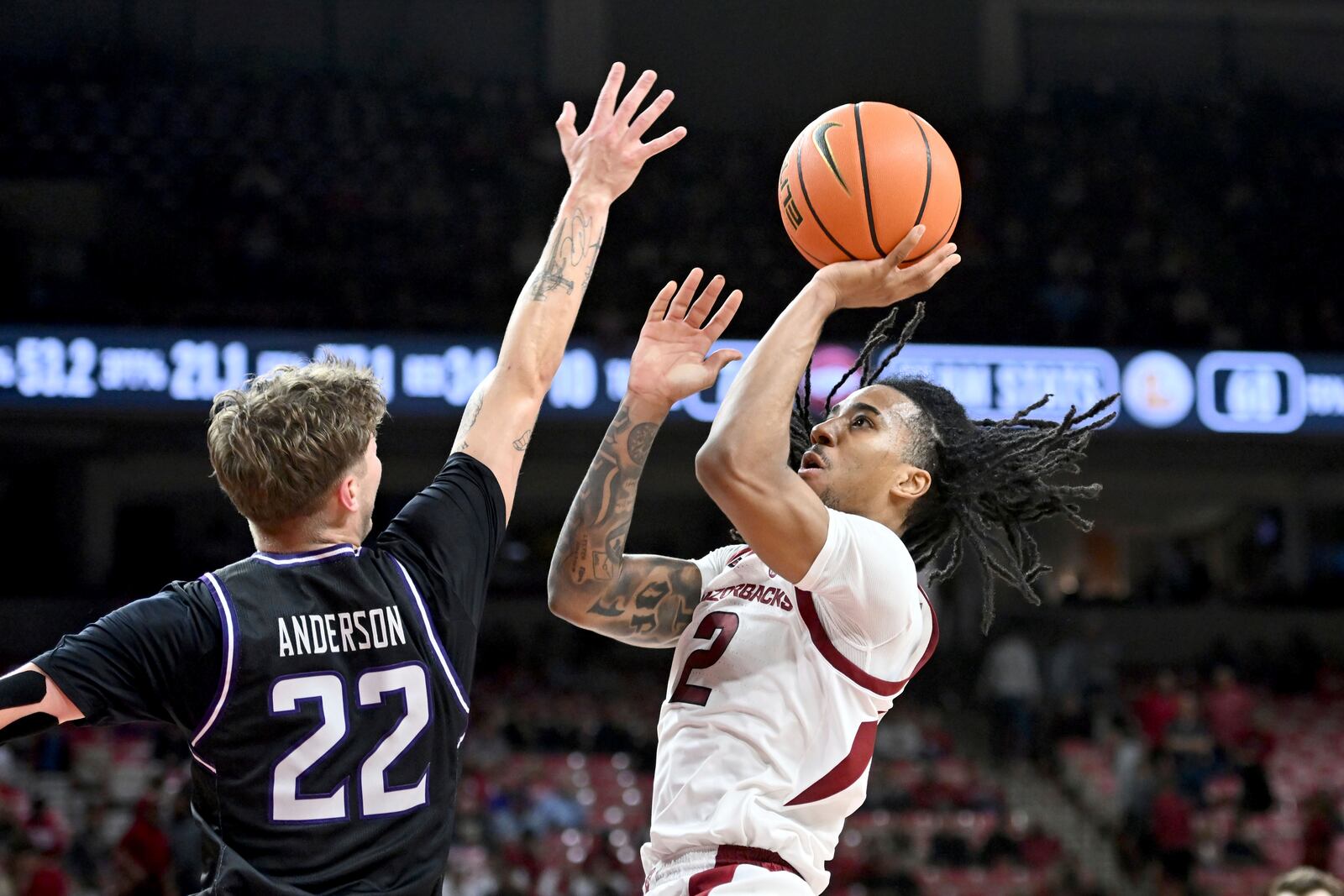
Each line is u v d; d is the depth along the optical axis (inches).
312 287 724.7
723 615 115.0
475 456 101.0
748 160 866.1
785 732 107.6
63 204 748.0
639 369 118.8
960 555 128.8
